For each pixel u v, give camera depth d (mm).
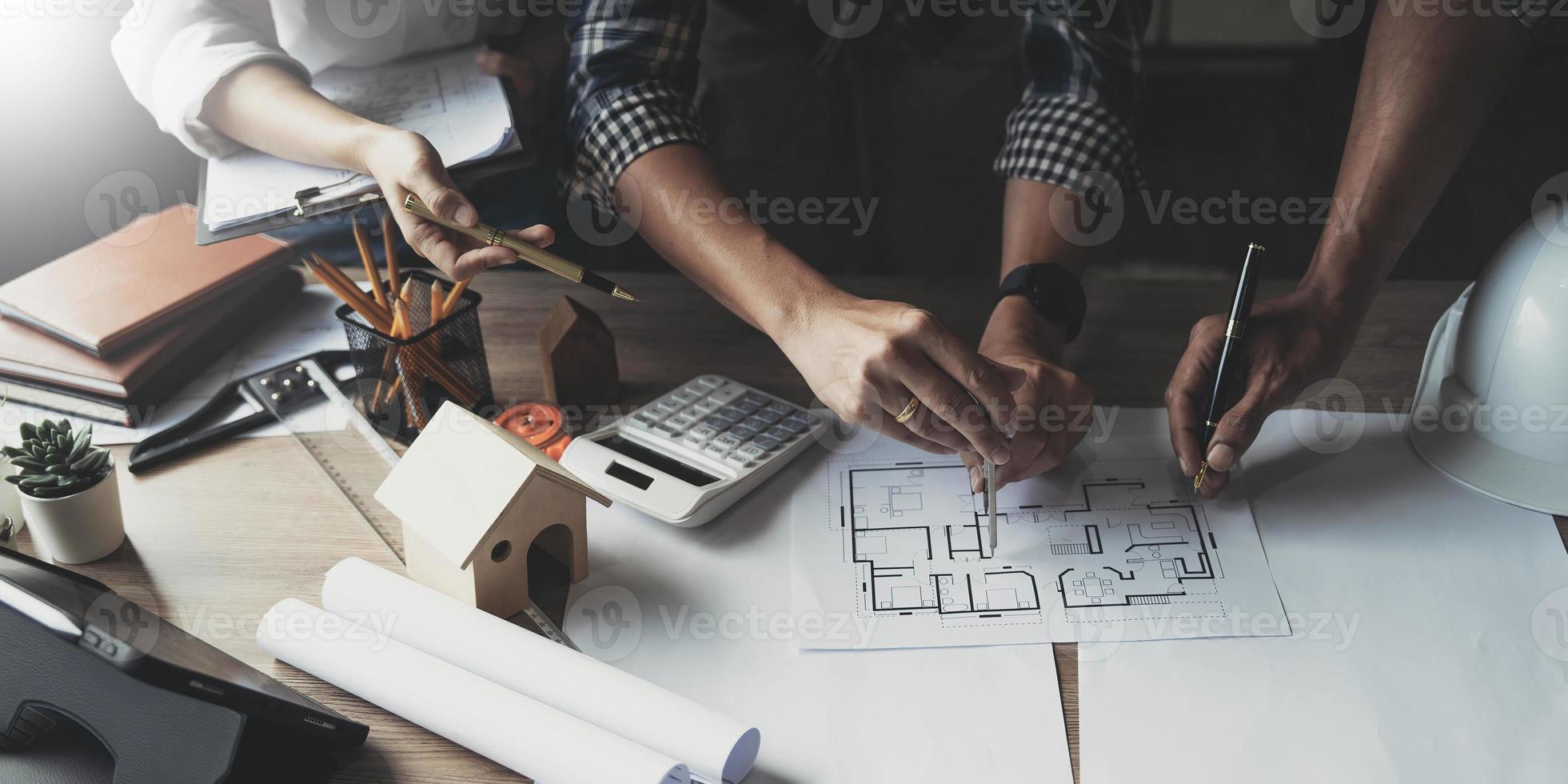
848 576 691
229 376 888
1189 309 959
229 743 506
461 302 818
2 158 1203
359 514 748
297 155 855
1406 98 815
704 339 938
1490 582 668
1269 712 586
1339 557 693
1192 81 2762
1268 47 2803
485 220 1214
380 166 771
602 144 897
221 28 909
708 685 613
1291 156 2443
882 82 1349
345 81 1010
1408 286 969
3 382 849
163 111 893
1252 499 747
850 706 599
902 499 757
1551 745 562
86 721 533
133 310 862
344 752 573
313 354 895
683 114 915
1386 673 607
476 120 906
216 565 705
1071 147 935
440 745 579
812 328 746
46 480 669
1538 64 2588
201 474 787
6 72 1176
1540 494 721
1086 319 950
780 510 751
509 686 588
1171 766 557
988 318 940
